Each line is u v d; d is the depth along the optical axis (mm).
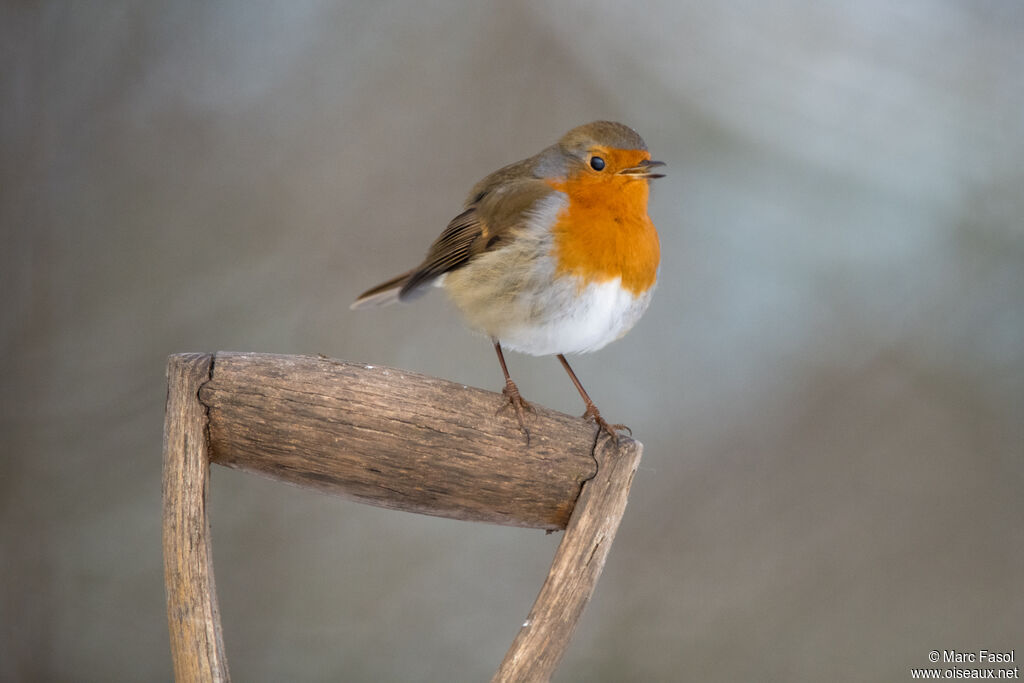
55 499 10703
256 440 5277
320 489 5504
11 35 11078
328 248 11492
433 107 11906
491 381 11125
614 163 7066
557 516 5723
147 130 11484
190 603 5047
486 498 5570
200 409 5195
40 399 10812
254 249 11445
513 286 7203
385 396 5375
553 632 5469
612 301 7215
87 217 11188
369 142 11789
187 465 5152
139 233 11281
